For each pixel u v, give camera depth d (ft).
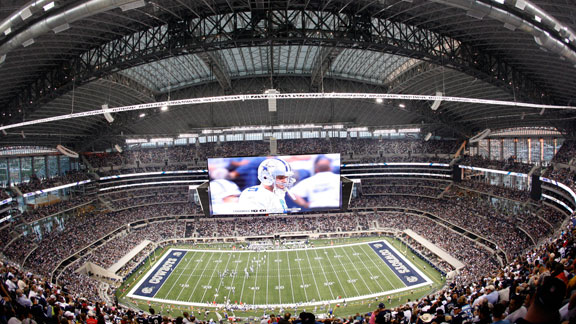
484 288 61.57
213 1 106.32
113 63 125.59
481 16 78.07
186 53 118.73
